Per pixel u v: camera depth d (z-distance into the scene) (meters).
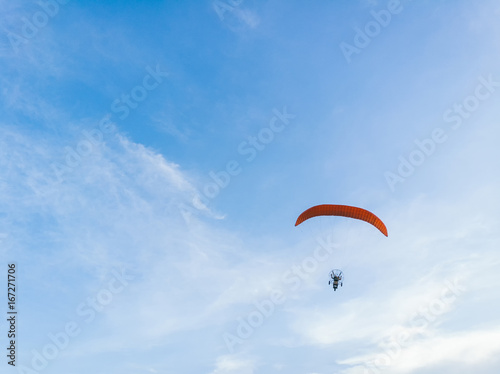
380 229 45.84
